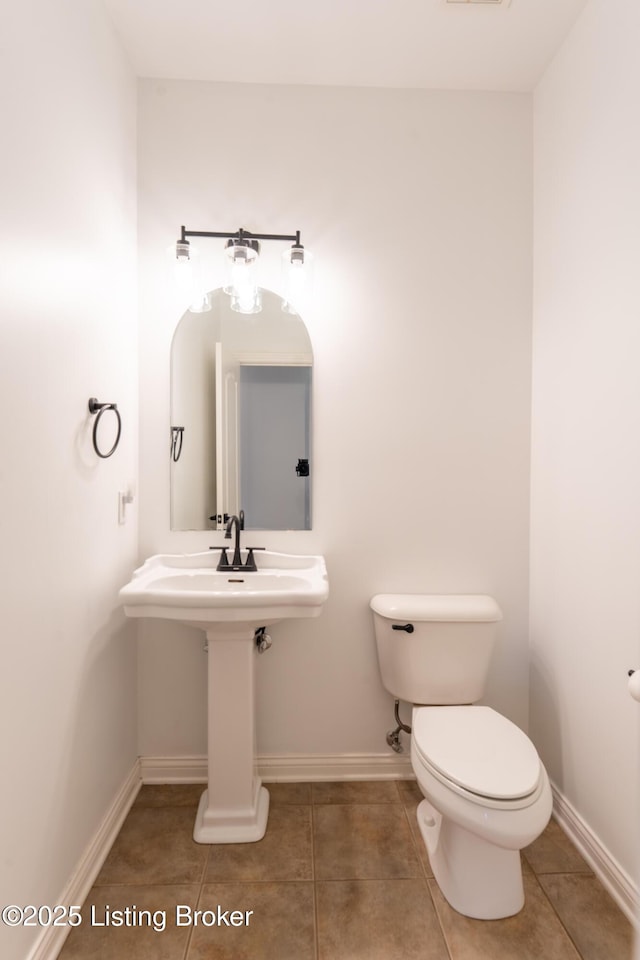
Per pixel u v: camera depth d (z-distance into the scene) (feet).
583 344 5.04
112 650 5.28
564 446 5.40
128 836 5.20
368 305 6.06
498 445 6.15
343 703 6.16
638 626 4.26
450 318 6.09
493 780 3.98
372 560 6.14
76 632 4.42
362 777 6.15
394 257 6.06
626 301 4.38
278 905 4.38
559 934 4.12
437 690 5.62
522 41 5.37
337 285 6.05
